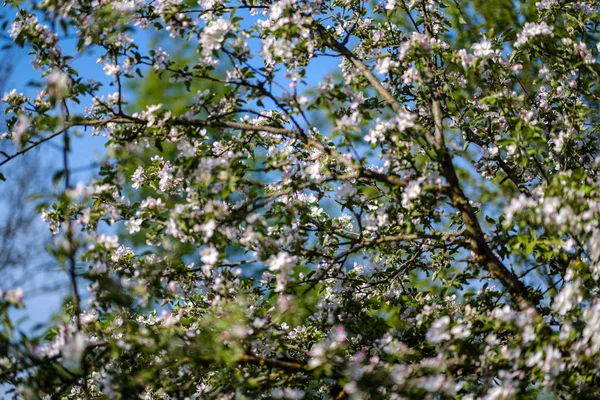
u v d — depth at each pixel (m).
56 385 3.39
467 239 3.79
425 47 3.75
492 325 3.43
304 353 3.94
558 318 3.86
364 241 3.78
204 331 3.40
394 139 3.58
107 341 3.55
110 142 3.75
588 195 3.36
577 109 4.00
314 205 4.54
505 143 3.55
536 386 3.73
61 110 3.49
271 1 4.23
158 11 3.72
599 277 3.33
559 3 4.30
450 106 5.07
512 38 4.51
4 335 3.18
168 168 4.07
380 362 3.50
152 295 3.69
